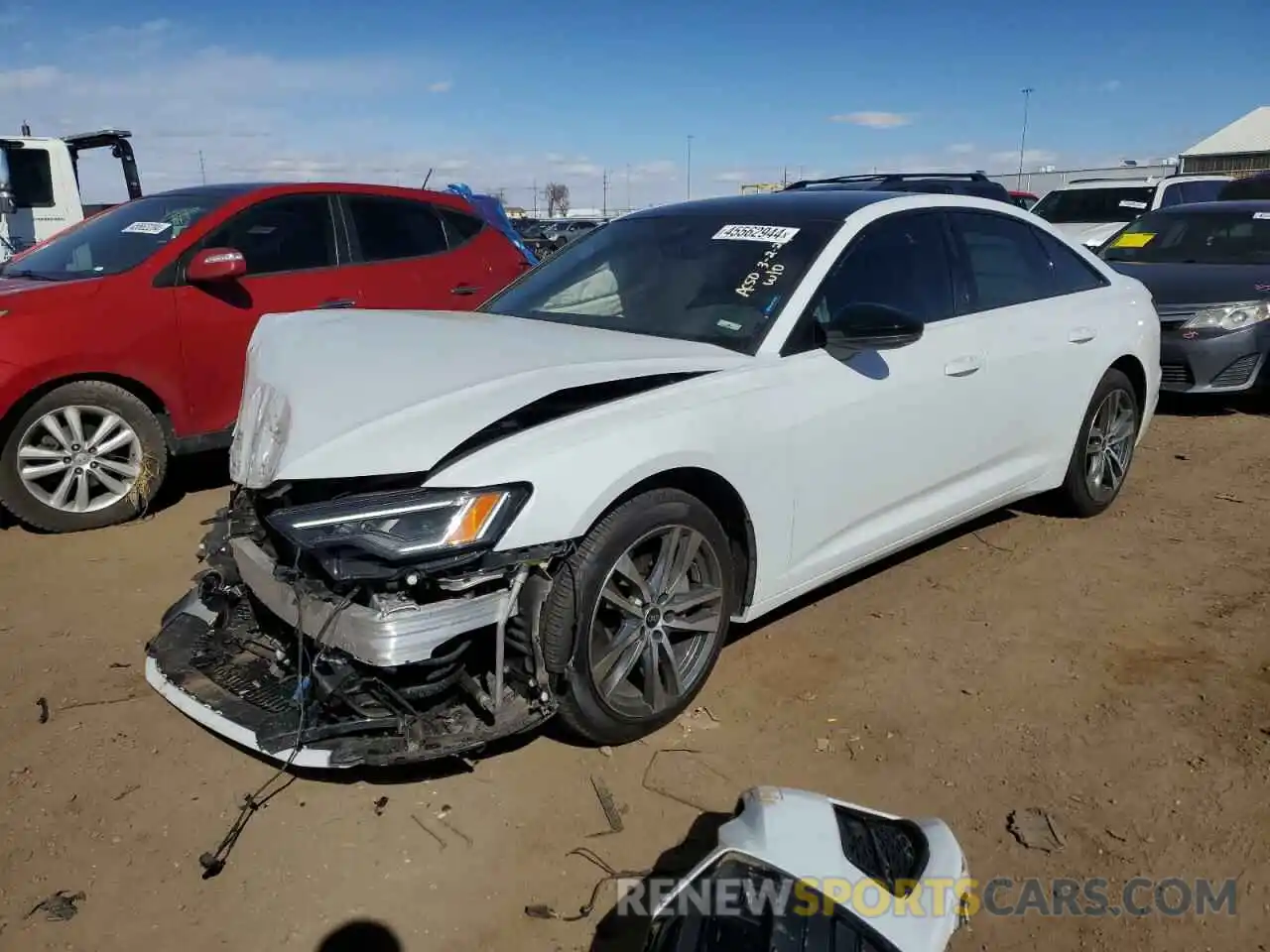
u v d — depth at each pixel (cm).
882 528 392
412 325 362
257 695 300
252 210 581
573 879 263
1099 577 448
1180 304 750
